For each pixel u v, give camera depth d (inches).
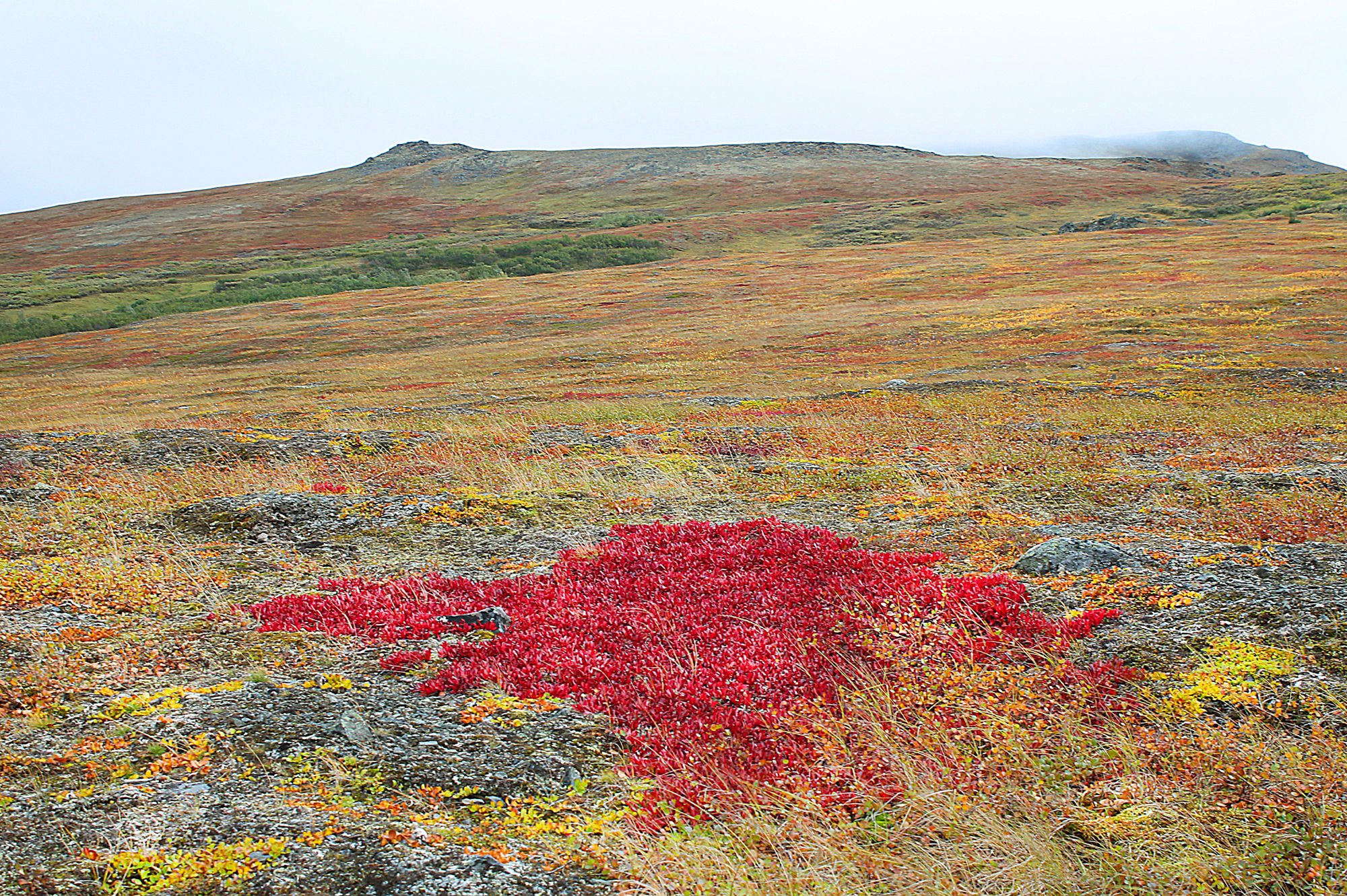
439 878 230.4
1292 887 224.8
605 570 492.1
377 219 7337.6
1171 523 562.9
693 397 1390.3
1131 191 6702.8
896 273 3388.3
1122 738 287.0
